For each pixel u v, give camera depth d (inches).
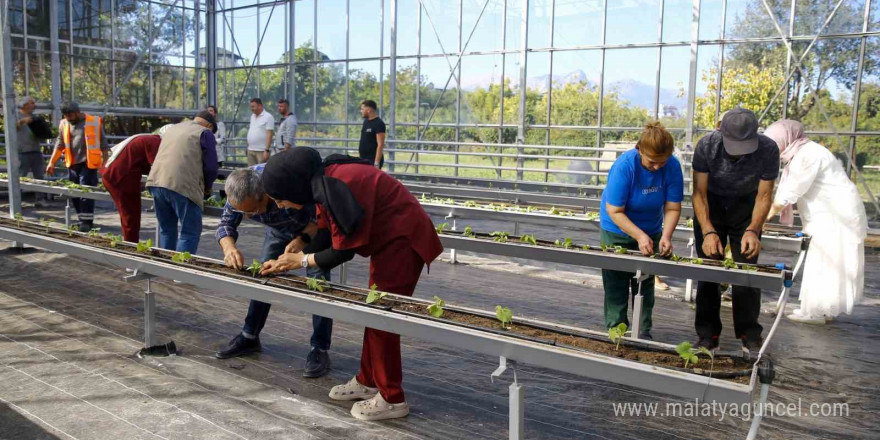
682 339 174.9
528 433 115.9
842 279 185.2
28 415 118.2
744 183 147.8
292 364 148.6
